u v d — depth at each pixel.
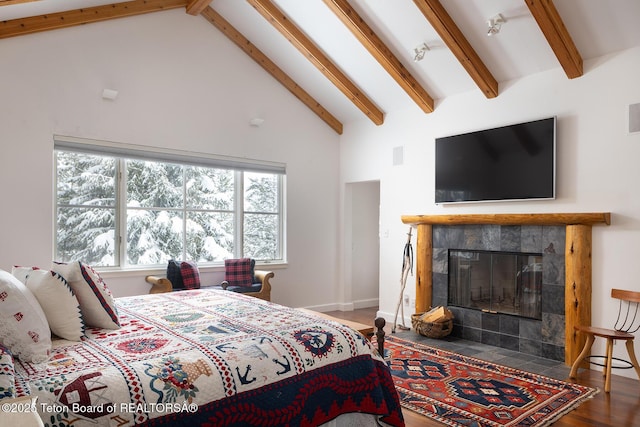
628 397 3.14
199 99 5.09
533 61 4.15
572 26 3.70
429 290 5.06
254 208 5.66
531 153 4.18
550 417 2.79
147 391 1.58
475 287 4.73
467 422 2.72
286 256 5.82
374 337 4.74
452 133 4.94
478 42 4.21
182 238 5.07
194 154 5.04
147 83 4.72
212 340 2.02
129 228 4.70
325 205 6.21
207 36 5.18
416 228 5.28
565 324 3.93
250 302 2.95
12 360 1.57
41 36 4.11
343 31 4.70
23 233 4.00
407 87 4.90
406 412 2.88
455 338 4.75
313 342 2.10
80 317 2.11
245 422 1.74
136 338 2.07
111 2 4.40
